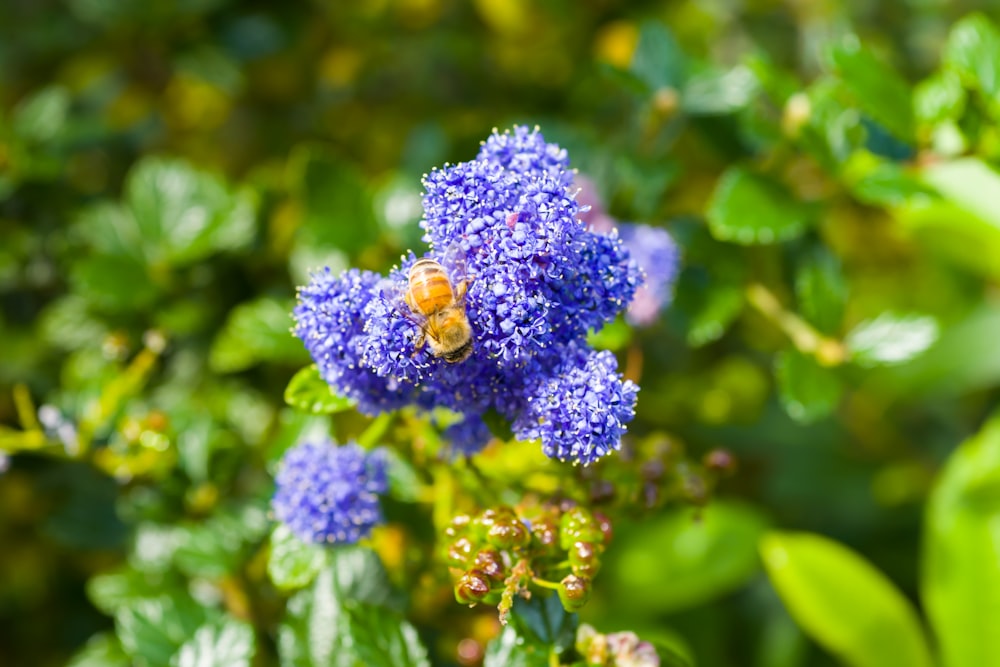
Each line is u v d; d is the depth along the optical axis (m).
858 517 0.32
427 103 0.33
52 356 0.28
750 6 0.32
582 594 0.18
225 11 0.30
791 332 0.24
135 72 0.32
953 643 0.26
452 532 0.19
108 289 0.25
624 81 0.25
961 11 0.32
